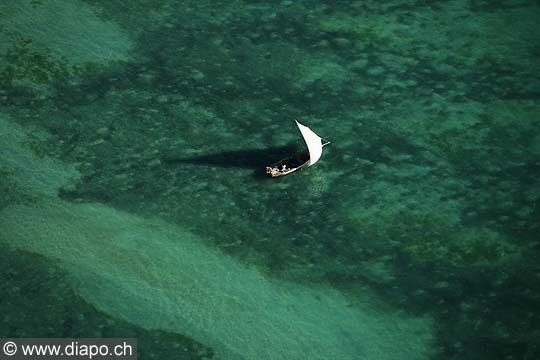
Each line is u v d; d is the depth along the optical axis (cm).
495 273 8712
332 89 10288
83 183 9431
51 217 9131
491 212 9181
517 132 9862
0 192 9294
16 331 8256
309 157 9456
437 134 9844
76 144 9744
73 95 10194
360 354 8188
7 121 9919
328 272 8762
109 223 9106
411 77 10400
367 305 8531
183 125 9931
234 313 8456
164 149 9725
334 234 9025
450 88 10288
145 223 9131
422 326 8369
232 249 8931
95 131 9862
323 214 9181
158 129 9888
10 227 9012
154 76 10412
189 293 8588
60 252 8850
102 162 9594
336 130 9881
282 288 8656
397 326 8381
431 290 8606
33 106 10075
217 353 8175
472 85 10325
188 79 10388
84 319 8369
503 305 8469
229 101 10169
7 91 10206
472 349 8188
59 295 8525
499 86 10319
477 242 8931
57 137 9794
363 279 8706
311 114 10044
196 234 9044
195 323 8375
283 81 10375
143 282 8656
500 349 8169
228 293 8600
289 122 9975
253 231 9069
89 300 8506
